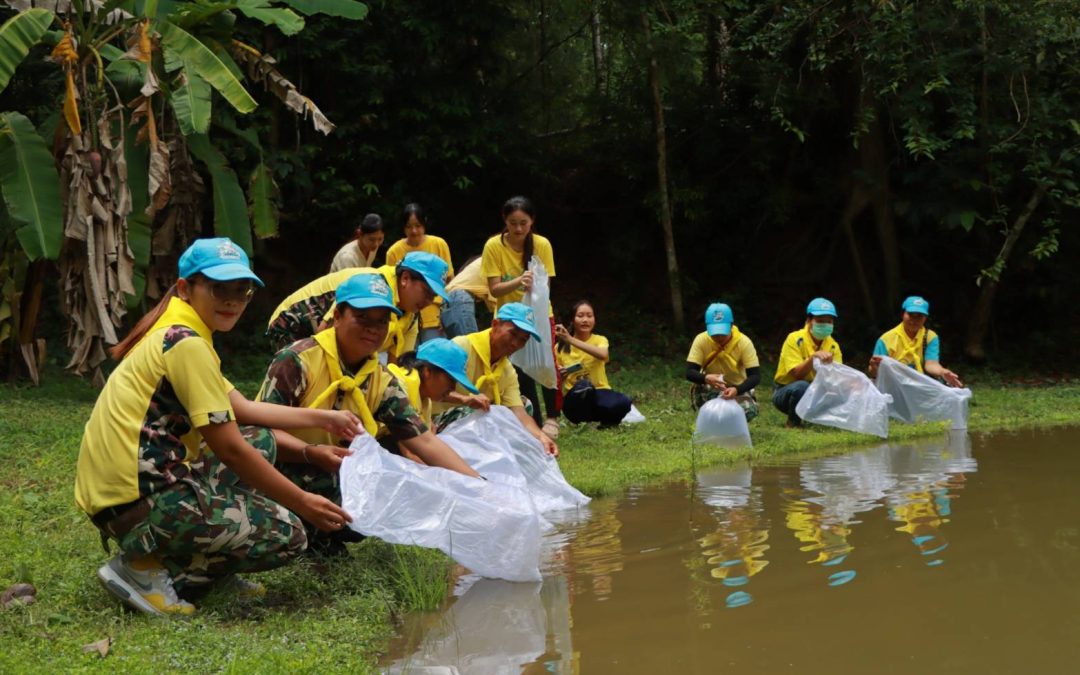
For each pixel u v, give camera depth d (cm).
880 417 848
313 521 384
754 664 330
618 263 1559
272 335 538
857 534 502
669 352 1414
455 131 1359
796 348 916
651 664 331
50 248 843
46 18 842
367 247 755
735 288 1534
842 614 378
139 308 1027
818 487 629
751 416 891
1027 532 499
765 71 1383
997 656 333
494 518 420
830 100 1437
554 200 1628
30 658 313
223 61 968
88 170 861
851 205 1494
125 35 941
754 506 574
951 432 887
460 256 1498
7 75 828
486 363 604
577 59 1673
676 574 437
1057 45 1265
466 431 560
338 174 1366
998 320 1520
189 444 379
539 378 739
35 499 511
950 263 1537
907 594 402
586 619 379
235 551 373
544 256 751
